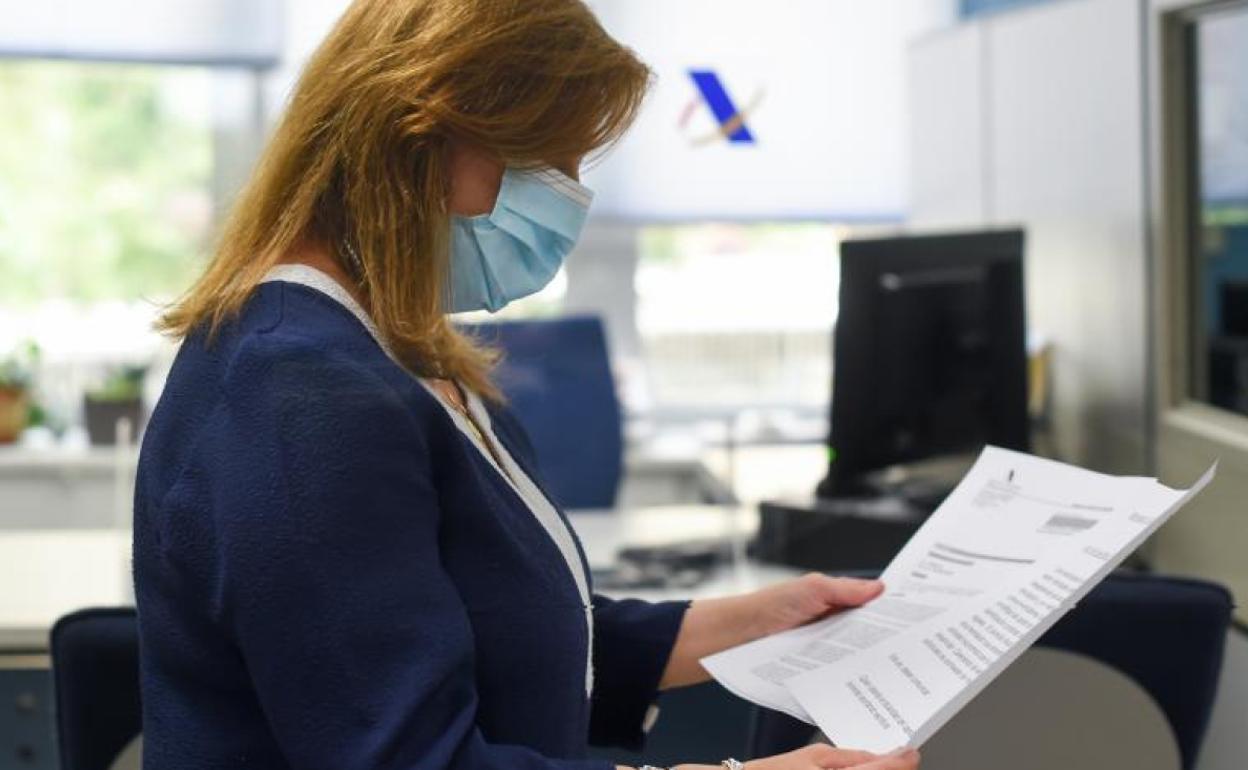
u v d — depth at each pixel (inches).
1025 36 111.2
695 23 161.0
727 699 88.8
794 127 163.2
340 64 40.3
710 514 122.6
